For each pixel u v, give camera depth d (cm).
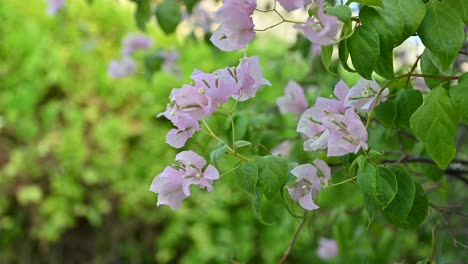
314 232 141
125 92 235
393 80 66
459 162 103
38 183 226
